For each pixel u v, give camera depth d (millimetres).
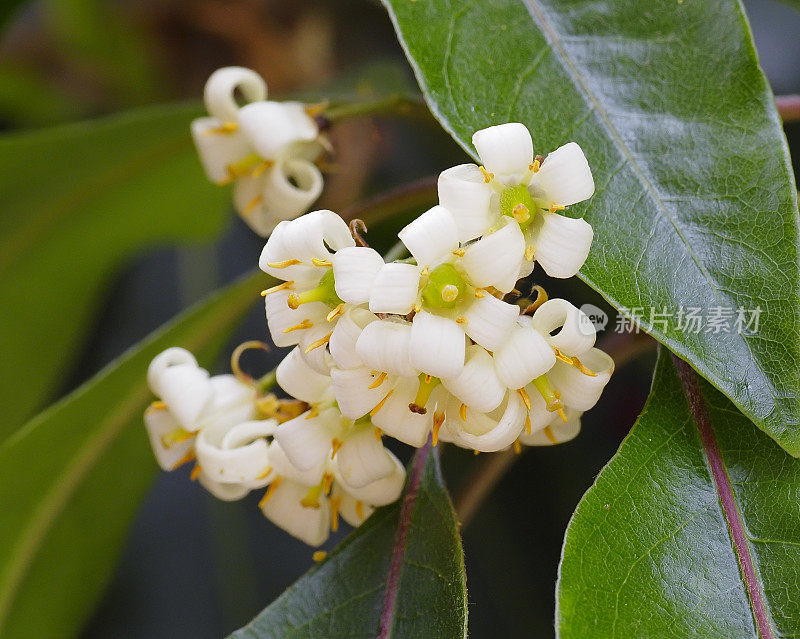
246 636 180
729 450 171
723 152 168
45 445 210
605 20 175
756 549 167
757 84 169
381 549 182
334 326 164
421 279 160
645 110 171
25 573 223
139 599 242
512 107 171
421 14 173
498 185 161
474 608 237
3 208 239
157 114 227
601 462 241
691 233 165
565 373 166
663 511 168
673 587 165
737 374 159
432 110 170
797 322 160
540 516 241
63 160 232
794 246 163
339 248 165
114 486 223
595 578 164
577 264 160
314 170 198
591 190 161
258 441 182
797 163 241
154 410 188
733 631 163
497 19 174
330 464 180
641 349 190
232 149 201
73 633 232
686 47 172
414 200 201
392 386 163
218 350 221
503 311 158
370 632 178
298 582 183
